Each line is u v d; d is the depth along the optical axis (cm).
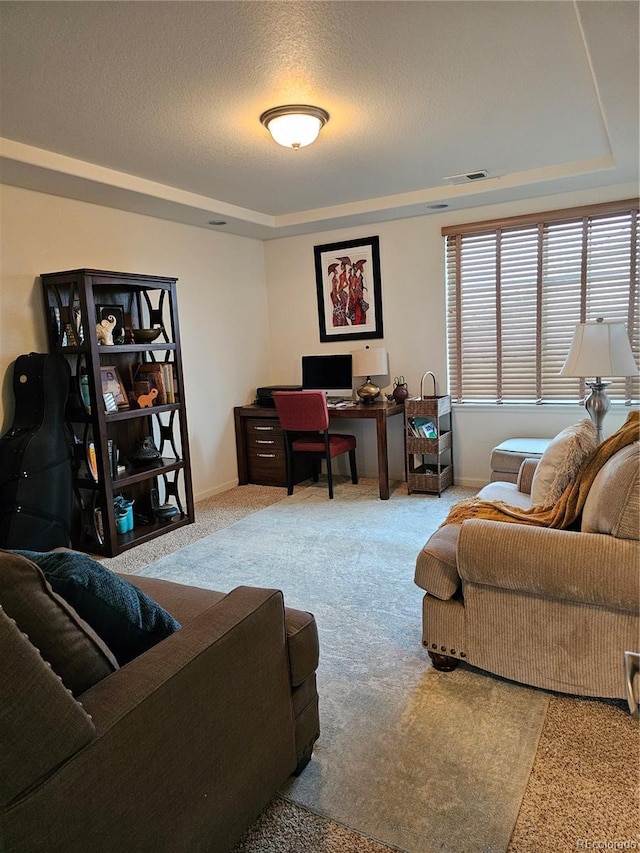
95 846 99
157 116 257
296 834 144
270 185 377
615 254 400
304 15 183
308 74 225
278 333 545
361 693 202
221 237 487
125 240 397
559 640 187
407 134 296
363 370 482
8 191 323
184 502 455
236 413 507
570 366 294
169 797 114
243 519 411
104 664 116
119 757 103
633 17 175
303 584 294
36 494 302
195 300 462
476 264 447
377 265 482
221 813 129
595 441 219
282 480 499
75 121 258
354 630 246
